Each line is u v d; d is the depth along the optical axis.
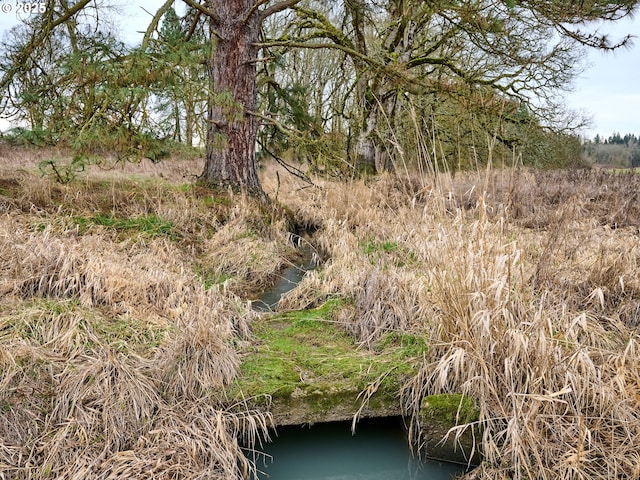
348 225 7.80
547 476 2.55
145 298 4.05
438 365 3.06
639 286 4.12
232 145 7.96
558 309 3.61
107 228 5.84
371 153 12.15
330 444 3.31
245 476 2.85
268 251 6.50
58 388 2.84
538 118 11.20
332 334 4.06
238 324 4.03
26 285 3.83
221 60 7.70
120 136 5.81
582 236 5.46
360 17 9.50
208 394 3.07
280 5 8.01
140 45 6.10
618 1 7.38
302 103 9.27
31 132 6.05
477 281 3.02
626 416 2.72
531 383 2.75
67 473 2.47
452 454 2.94
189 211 6.91
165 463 2.58
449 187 3.50
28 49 6.59
